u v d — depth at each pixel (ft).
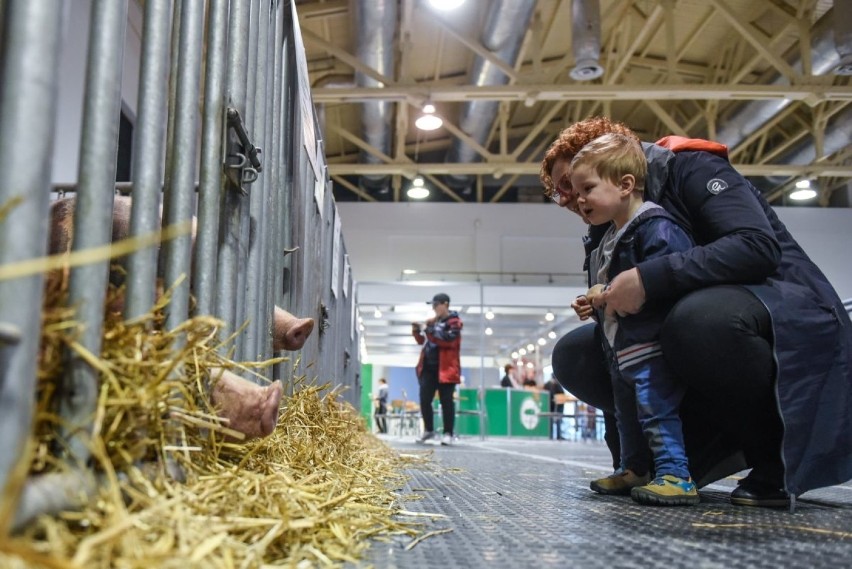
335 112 33.71
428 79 31.12
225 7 4.58
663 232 5.54
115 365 2.70
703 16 28.25
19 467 1.63
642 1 27.32
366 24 22.43
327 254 11.34
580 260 40.04
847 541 3.60
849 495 6.41
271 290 5.80
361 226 39.81
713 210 5.50
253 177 4.78
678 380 5.55
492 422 35.88
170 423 3.03
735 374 5.15
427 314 35.55
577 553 3.15
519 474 8.46
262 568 2.32
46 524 1.94
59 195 7.61
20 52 2.10
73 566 1.51
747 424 5.48
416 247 39.73
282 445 4.76
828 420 5.07
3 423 1.89
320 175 10.19
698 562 2.98
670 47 25.02
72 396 2.49
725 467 6.24
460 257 39.75
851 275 39.45
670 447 5.39
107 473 2.47
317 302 9.74
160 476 2.72
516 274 39.68
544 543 3.40
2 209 1.84
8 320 1.95
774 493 5.29
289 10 7.11
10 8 2.12
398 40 26.30
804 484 4.99
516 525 4.01
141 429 2.76
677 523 4.20
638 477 6.08
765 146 39.17
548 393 38.19
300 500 3.30
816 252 39.58
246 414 3.53
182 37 4.00
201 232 4.29
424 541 3.38
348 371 16.90
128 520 1.98
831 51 24.89
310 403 6.13
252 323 5.19
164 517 2.37
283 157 6.97
